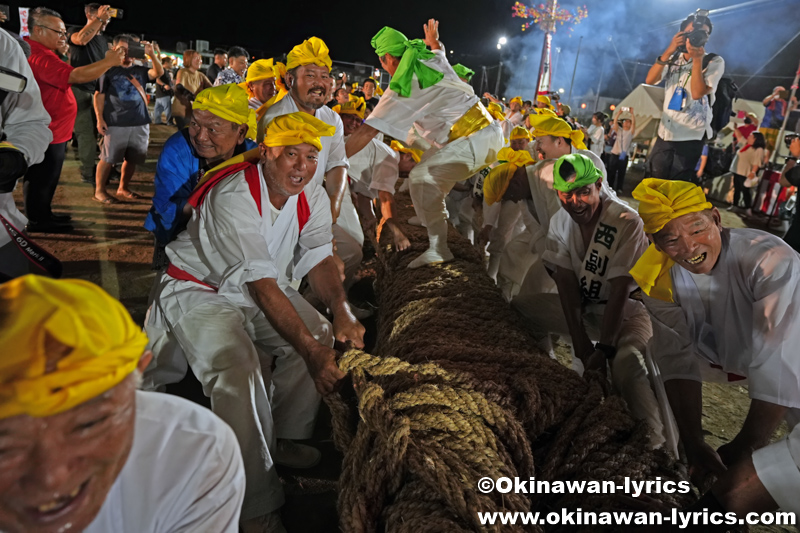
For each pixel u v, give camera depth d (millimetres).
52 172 5180
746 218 9367
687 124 4922
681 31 4820
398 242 4188
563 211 2900
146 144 6656
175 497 1021
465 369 2207
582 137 3391
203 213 2211
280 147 2145
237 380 2131
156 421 983
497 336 2746
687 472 2047
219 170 2229
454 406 1926
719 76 4812
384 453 1845
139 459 969
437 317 2918
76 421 720
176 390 3141
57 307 677
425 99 3719
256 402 2191
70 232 5398
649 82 5238
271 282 2156
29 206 5262
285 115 2164
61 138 5078
